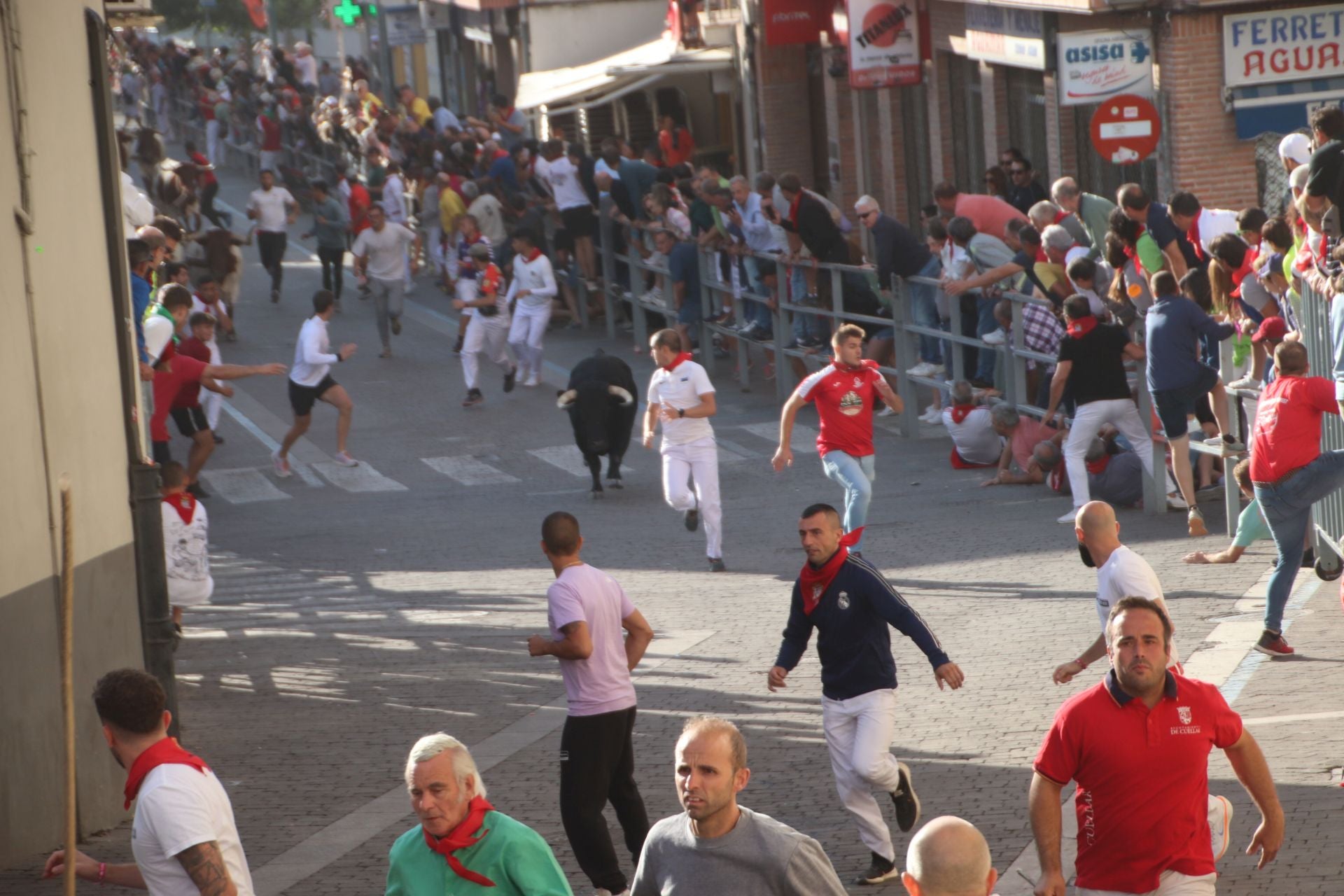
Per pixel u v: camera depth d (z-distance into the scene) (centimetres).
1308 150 5409
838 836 3216
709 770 2014
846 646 3005
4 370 3347
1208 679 3909
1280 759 3316
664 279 10050
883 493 6706
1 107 3375
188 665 4875
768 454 7756
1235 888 2712
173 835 2109
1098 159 8788
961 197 7519
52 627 3475
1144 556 5147
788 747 3800
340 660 4841
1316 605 4441
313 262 14425
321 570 6150
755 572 5622
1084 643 4391
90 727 3572
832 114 12112
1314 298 4541
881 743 2964
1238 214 5941
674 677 4441
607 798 3145
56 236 3584
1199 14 7538
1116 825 2231
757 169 12888
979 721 3816
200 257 11112
